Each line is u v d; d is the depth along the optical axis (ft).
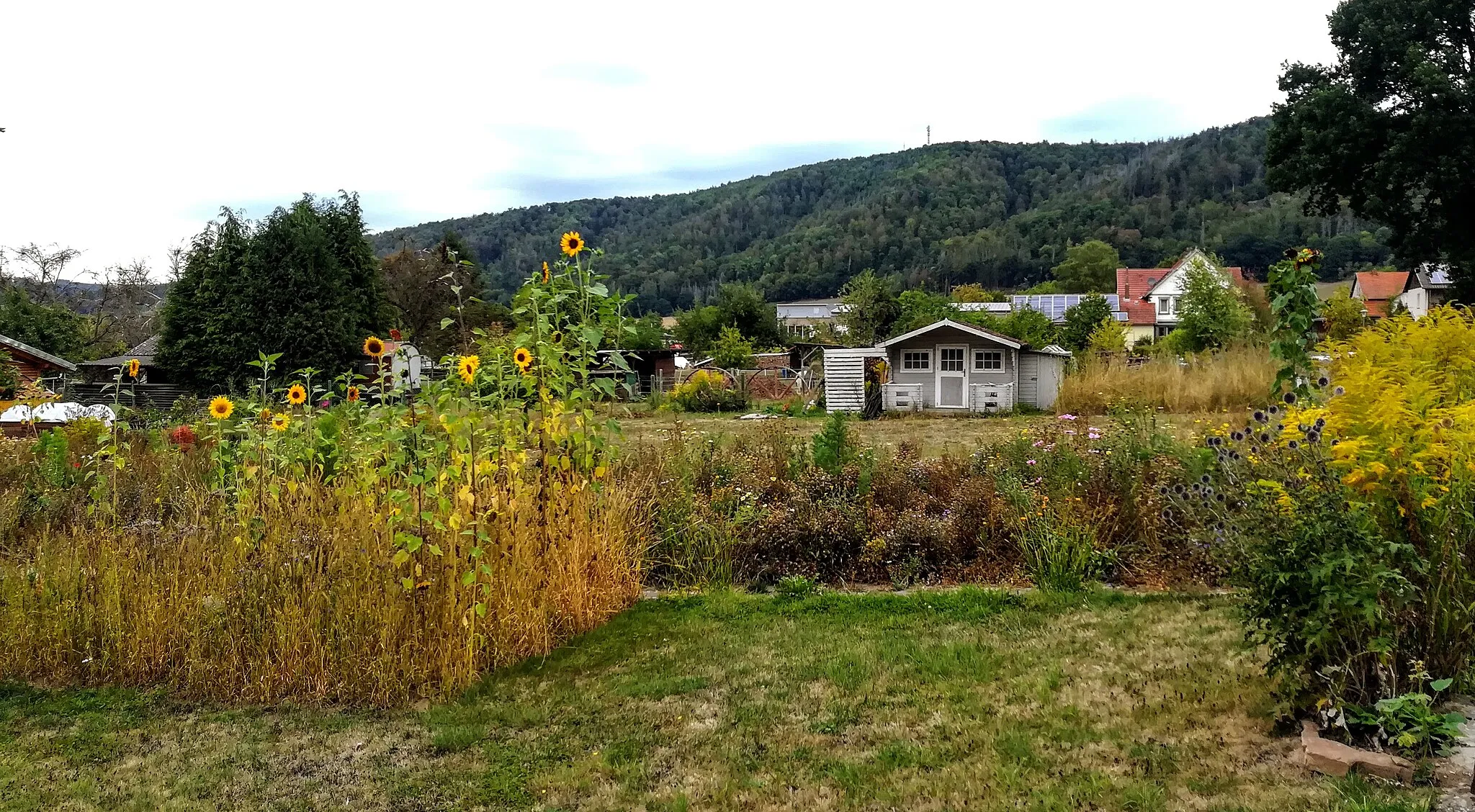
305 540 15.65
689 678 15.17
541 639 16.57
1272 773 10.25
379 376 17.24
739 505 23.98
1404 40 89.76
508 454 16.58
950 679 14.64
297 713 14.25
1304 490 10.93
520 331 17.47
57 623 16.20
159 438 26.02
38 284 141.90
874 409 81.82
